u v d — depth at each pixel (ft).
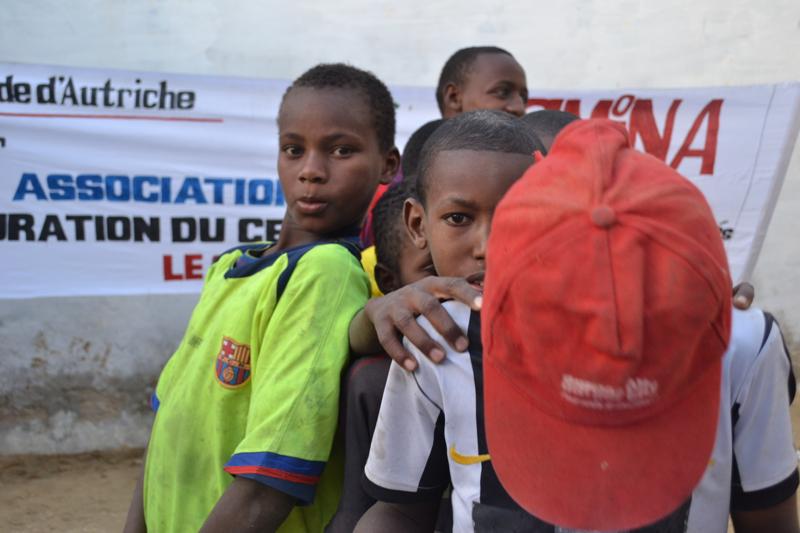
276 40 13.70
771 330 3.34
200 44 13.47
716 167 13.79
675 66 14.40
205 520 4.16
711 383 2.79
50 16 12.89
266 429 3.96
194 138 13.08
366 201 5.00
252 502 3.93
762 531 3.45
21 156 12.56
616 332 2.48
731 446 3.21
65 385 14.47
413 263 4.85
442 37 14.05
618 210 2.55
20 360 14.21
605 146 2.73
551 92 13.67
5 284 12.82
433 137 4.14
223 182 13.28
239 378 4.45
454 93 10.50
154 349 14.65
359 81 5.01
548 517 2.85
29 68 12.39
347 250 4.50
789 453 3.40
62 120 12.62
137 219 13.11
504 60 10.09
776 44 14.40
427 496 3.56
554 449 2.81
